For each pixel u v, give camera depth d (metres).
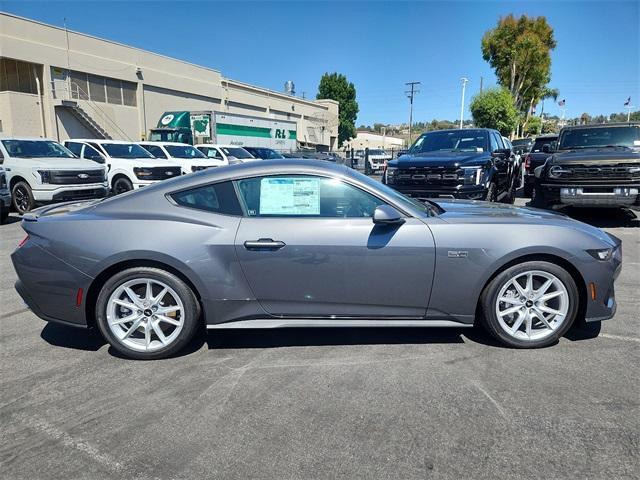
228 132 26.69
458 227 3.43
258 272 3.40
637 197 7.97
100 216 3.47
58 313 3.47
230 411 2.81
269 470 2.31
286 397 2.96
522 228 3.44
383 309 3.49
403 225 3.42
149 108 31.91
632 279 5.41
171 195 3.54
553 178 8.48
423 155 9.12
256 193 3.50
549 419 2.69
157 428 2.66
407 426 2.64
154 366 3.41
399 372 3.26
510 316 3.57
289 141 33.66
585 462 2.34
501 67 38.84
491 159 8.61
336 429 2.63
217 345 3.75
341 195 3.50
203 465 2.36
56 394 3.03
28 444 2.54
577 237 3.45
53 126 25.41
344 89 69.25
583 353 3.50
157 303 3.46
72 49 26.19
